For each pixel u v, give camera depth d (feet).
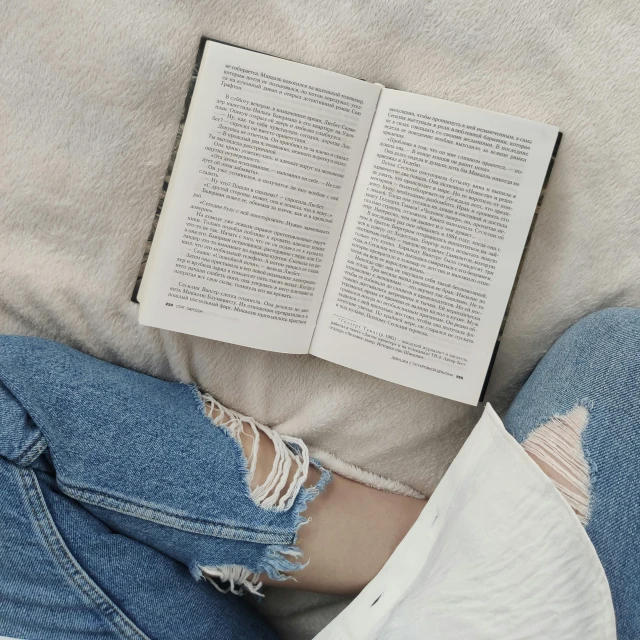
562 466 2.00
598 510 1.90
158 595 2.20
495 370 2.38
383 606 2.19
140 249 2.31
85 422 2.10
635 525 1.84
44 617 2.05
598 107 2.13
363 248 2.25
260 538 2.20
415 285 2.23
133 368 2.46
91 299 2.32
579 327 2.18
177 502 2.15
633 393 1.97
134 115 2.20
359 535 2.43
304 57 2.21
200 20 2.16
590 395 2.02
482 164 2.13
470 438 2.12
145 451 2.14
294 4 2.16
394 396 2.41
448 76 2.20
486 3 2.11
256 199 2.19
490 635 1.80
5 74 2.17
